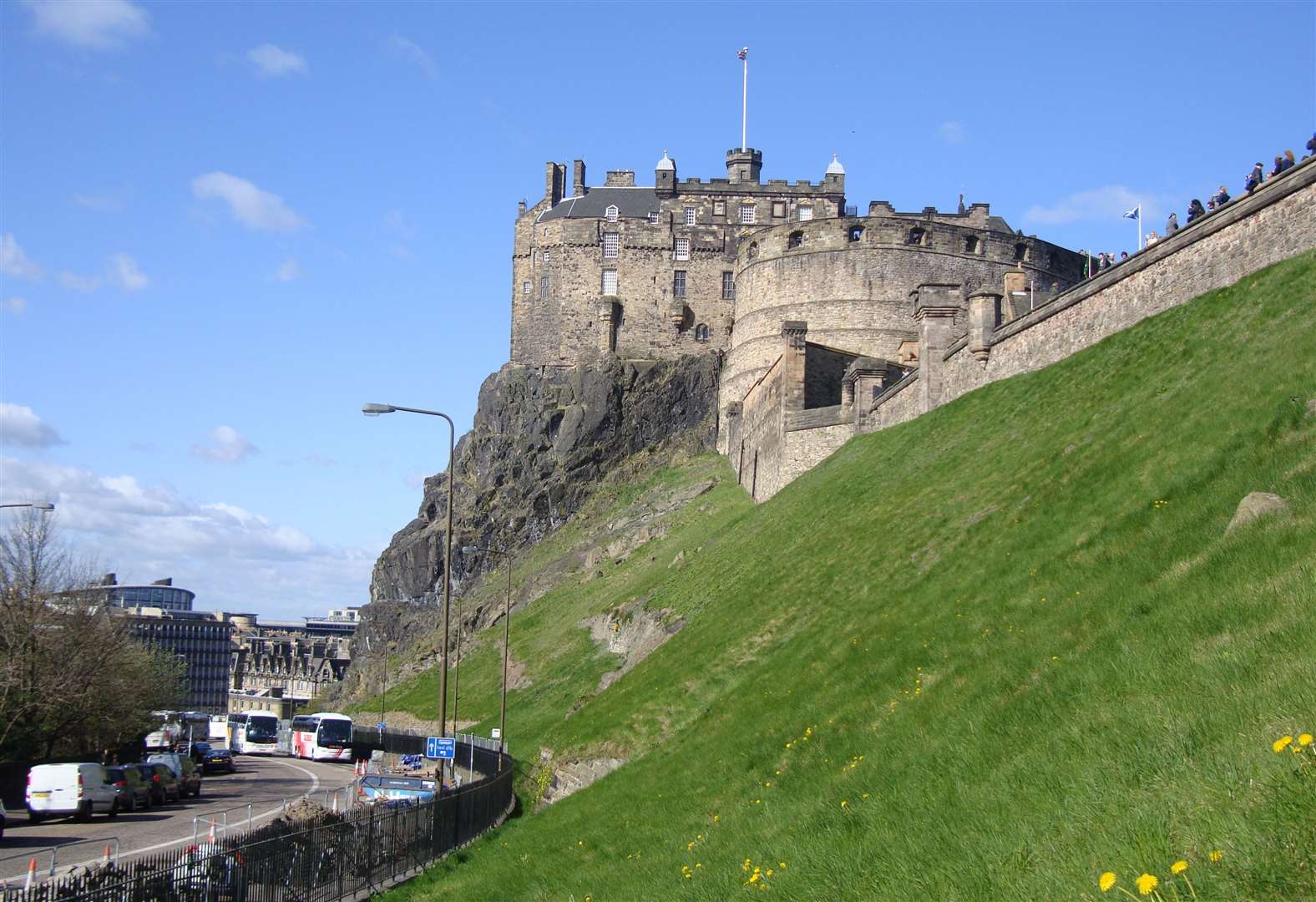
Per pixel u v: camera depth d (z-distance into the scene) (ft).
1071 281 331.16
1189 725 46.91
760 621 143.74
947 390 183.62
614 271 405.18
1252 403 84.23
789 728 92.48
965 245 314.76
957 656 79.82
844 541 149.69
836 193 400.47
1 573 210.18
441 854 112.27
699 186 406.00
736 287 346.13
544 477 389.19
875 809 61.41
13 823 139.33
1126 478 91.09
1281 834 35.24
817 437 236.22
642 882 72.43
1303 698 43.47
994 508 113.80
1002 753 58.18
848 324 310.65
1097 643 62.59
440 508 426.51
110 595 259.80
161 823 139.33
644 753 126.72
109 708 236.22
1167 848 38.37
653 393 389.19
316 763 297.12
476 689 301.63
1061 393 134.82
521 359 412.98
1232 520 66.49
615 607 265.54
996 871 44.78
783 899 55.01
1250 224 118.52
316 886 87.04
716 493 317.01
